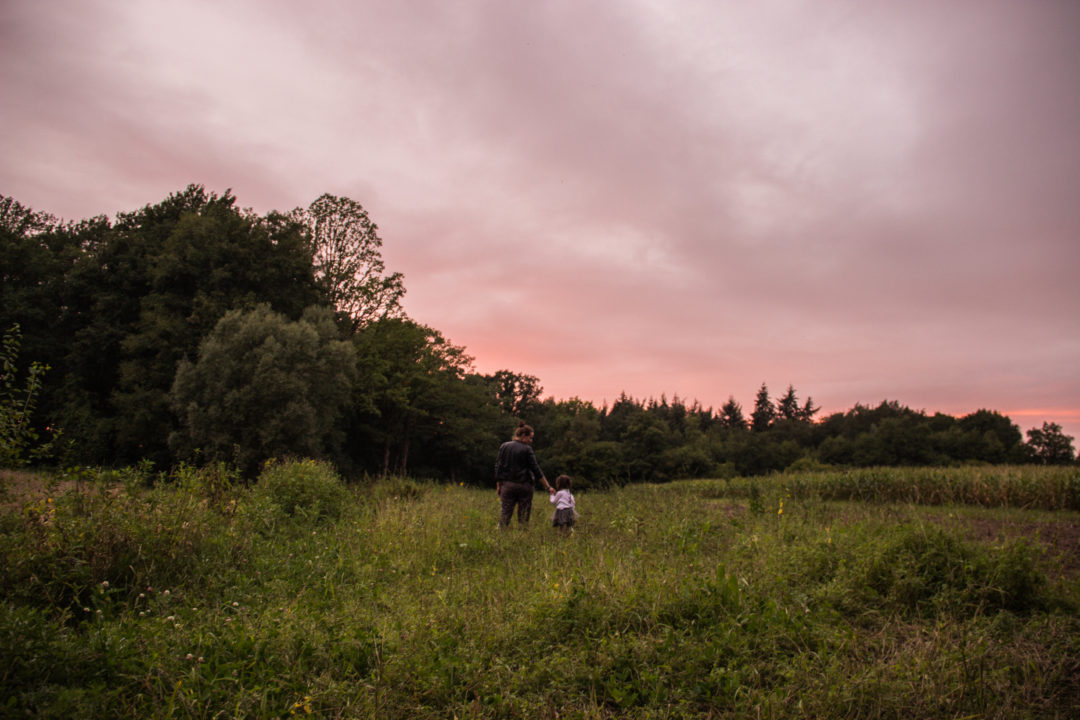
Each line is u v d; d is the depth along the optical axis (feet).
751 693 10.52
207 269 103.19
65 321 108.47
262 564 19.44
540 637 12.90
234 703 9.82
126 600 15.57
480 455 187.32
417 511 31.71
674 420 370.94
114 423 93.97
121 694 10.02
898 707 10.13
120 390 103.71
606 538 24.63
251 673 11.10
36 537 16.06
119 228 118.73
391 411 151.74
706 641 12.62
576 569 17.67
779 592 15.43
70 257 113.60
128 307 103.45
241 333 90.22
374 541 24.44
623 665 11.73
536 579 17.31
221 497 26.86
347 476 118.11
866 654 12.47
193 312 95.86
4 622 10.64
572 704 10.49
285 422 88.58
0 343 18.97
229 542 20.31
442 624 13.56
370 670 11.30
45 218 130.11
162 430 93.45
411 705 10.13
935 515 30.66
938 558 16.55
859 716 9.95
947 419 335.67
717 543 23.31
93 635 11.78
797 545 19.92
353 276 133.90
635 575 16.69
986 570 15.92
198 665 10.65
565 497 28.32
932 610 14.85
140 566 16.98
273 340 91.45
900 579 15.75
